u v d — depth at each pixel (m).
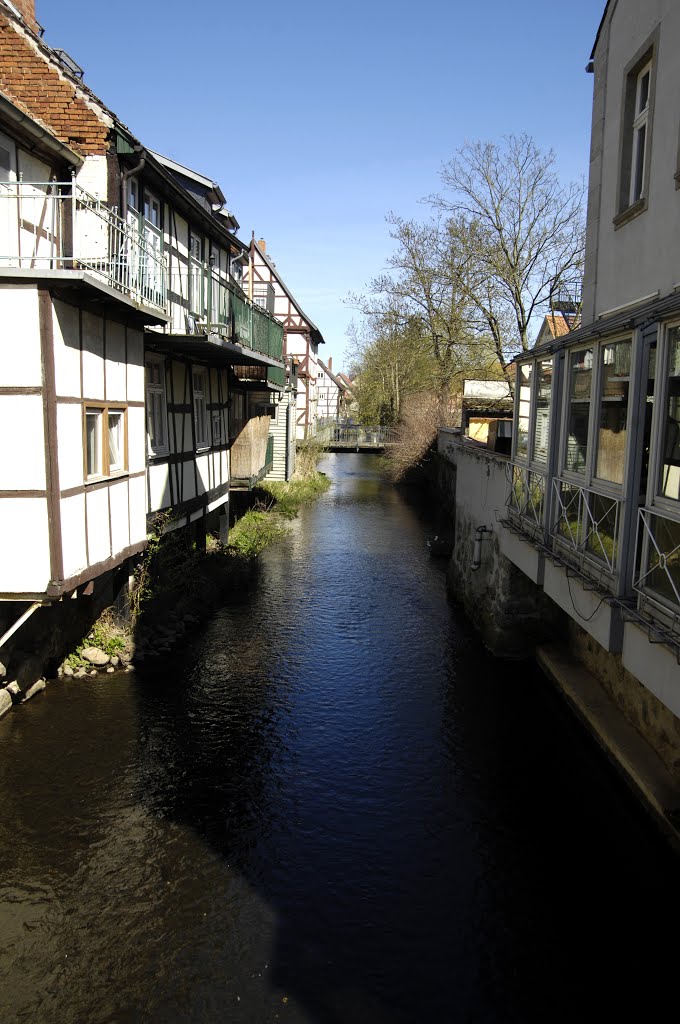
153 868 6.20
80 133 9.06
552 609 11.09
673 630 4.70
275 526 21.94
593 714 8.50
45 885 5.95
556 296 23.44
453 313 28.30
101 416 8.42
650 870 6.41
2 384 7.09
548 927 5.68
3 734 8.27
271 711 9.23
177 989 4.99
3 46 8.96
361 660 11.12
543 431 8.52
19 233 8.10
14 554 7.32
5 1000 4.86
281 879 6.13
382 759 8.17
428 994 5.02
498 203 23.38
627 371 5.65
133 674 10.03
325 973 5.17
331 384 66.38
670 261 6.93
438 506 27.56
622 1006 4.98
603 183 8.91
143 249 9.52
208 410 14.52
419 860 6.45
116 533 8.91
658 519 5.03
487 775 7.89
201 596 13.51
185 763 7.88
